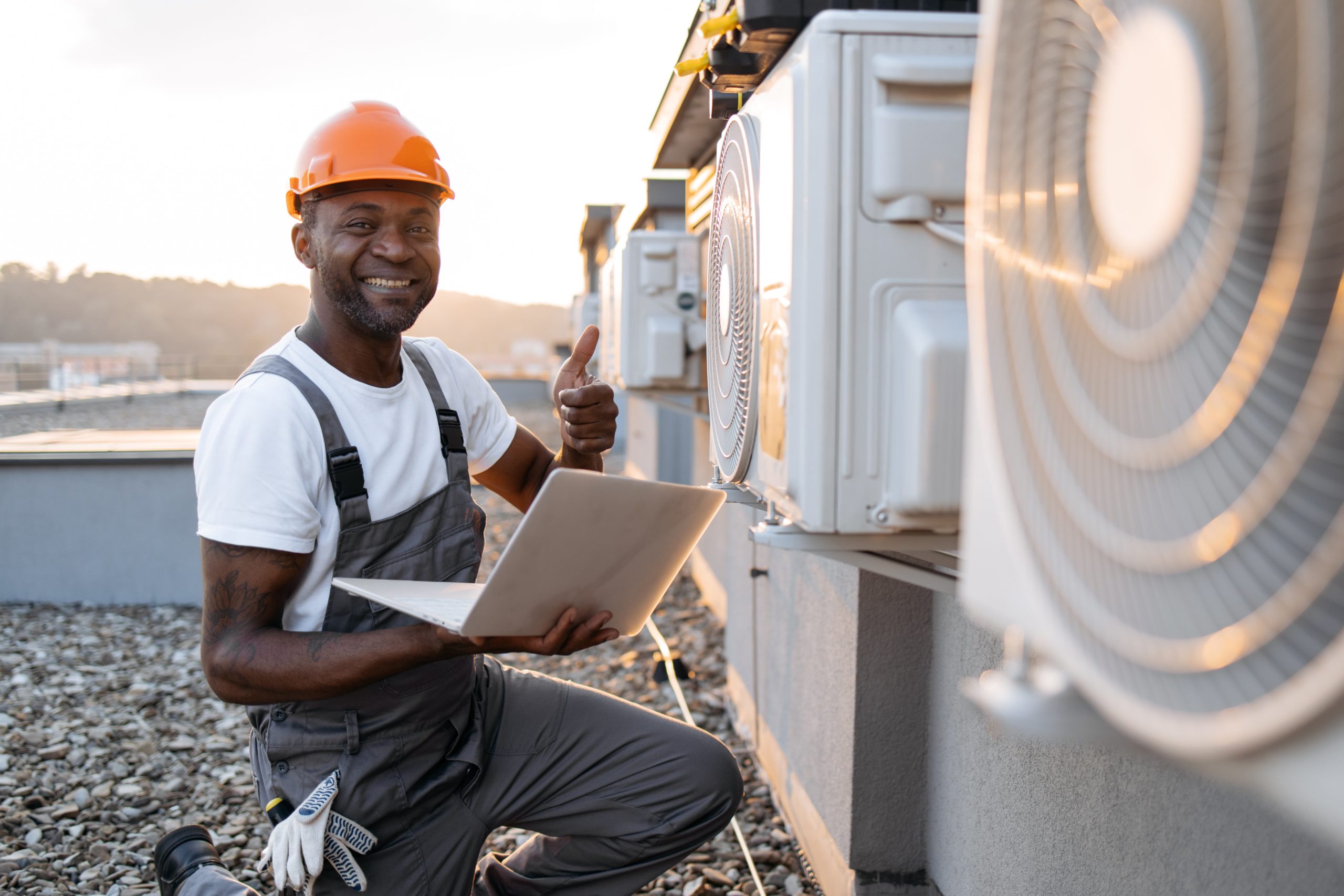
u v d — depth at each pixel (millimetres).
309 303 1810
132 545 6449
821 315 1230
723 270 1869
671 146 4398
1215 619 513
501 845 3146
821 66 1218
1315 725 463
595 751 1945
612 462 16188
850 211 1223
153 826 3328
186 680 4871
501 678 1994
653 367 4258
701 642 5281
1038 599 687
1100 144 646
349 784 1689
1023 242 741
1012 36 737
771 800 3445
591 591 1516
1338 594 435
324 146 1693
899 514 1222
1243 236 492
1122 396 614
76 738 4070
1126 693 581
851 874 2512
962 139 1206
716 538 5926
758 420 1591
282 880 1614
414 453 1806
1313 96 426
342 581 1607
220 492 1609
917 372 1179
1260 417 486
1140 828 1515
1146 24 585
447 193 1781
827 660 2746
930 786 2465
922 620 2453
